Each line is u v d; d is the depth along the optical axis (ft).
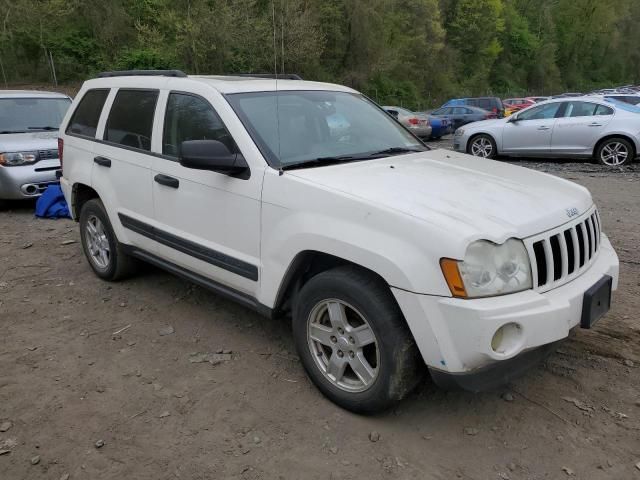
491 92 195.72
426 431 9.74
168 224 13.38
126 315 14.51
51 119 29.55
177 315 14.44
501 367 8.86
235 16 92.79
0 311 14.89
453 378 8.64
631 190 29.58
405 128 14.78
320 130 12.66
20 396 10.95
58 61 99.30
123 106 15.15
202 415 10.27
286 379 11.37
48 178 25.99
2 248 20.56
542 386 10.96
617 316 13.76
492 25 189.98
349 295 9.51
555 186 11.19
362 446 9.37
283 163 11.18
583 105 38.75
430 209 9.08
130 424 10.06
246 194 11.17
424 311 8.57
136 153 14.19
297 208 10.26
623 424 9.78
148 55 95.71
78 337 13.37
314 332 10.48
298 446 9.40
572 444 9.33
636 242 19.93
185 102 13.02
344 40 124.36
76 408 10.55
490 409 10.30
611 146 37.52
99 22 103.30
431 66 163.53
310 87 13.87
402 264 8.70
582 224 10.08
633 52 268.41
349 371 10.50
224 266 11.96
